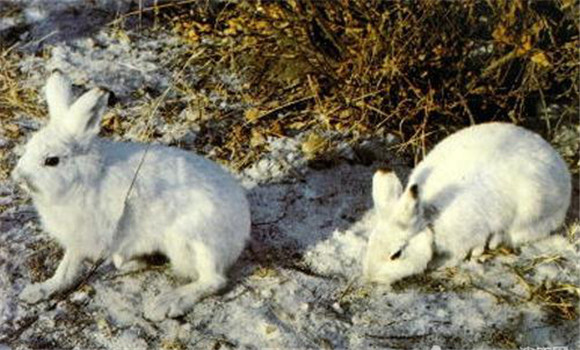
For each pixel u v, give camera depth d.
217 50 3.01
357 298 2.46
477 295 2.47
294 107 2.88
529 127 2.89
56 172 2.31
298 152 2.77
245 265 2.51
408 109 2.82
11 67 2.94
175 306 2.39
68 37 3.05
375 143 2.80
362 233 2.59
